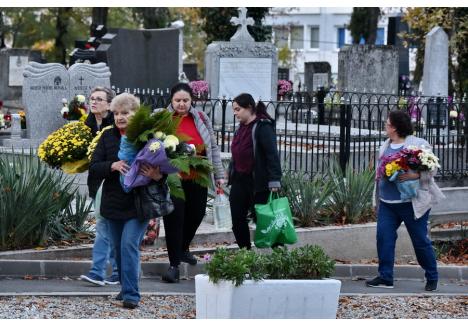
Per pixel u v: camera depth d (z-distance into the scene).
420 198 11.85
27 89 19.75
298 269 9.38
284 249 9.67
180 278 12.05
